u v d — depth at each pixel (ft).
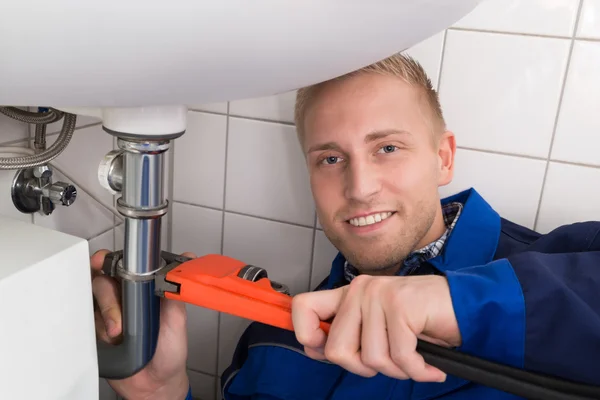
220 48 1.22
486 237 2.60
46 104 1.40
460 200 2.92
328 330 1.69
